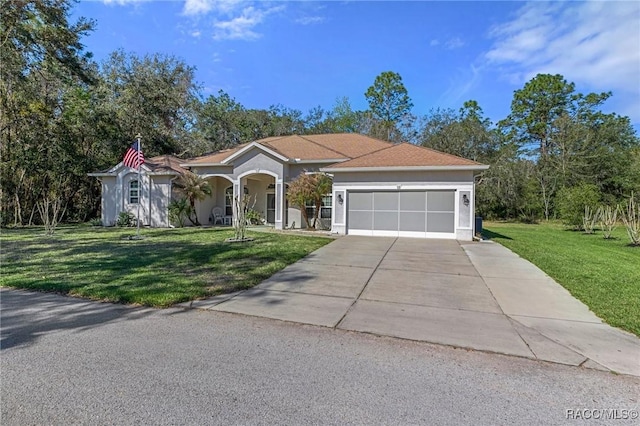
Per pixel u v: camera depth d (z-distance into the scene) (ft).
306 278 25.61
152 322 16.37
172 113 100.07
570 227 79.66
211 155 75.72
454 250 39.42
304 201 57.67
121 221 69.62
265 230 58.80
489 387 10.87
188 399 9.85
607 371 12.10
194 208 69.26
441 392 10.50
